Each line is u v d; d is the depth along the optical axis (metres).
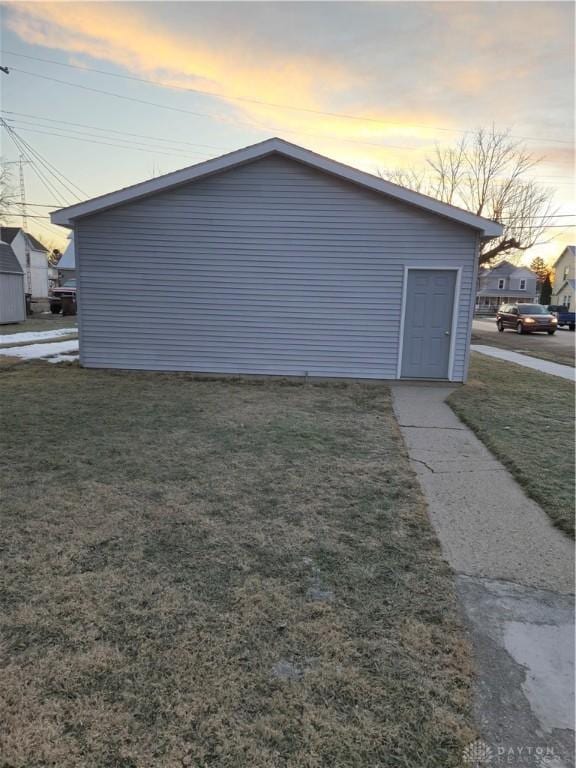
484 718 1.55
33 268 43.19
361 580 2.34
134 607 2.08
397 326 8.28
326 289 8.24
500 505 3.29
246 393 7.14
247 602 2.13
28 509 3.03
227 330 8.48
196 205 8.10
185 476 3.66
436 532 2.88
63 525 2.82
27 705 1.55
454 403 6.75
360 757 1.40
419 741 1.46
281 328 8.42
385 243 8.02
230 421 5.41
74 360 9.96
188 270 8.31
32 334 15.37
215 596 2.17
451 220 7.83
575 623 2.06
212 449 4.35
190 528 2.82
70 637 1.88
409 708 1.59
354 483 3.62
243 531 2.81
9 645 1.82
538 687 1.69
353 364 8.45
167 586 2.24
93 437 4.66
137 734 1.46
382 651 1.85
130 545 2.61
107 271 8.38
